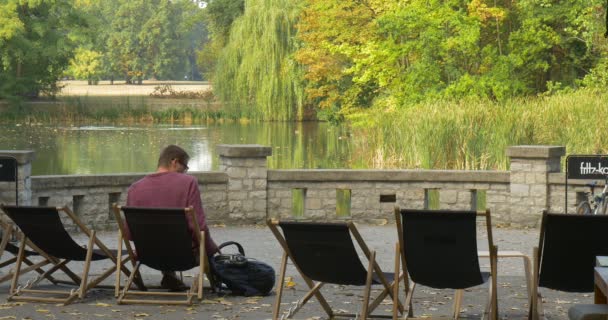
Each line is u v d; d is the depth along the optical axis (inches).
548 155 605.3
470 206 628.4
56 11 2746.1
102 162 1440.7
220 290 373.7
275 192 629.9
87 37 2647.6
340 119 1768.0
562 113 1019.3
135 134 1967.3
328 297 370.0
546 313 338.0
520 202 615.8
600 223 280.8
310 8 1658.5
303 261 309.1
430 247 290.8
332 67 1668.3
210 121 2298.2
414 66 1428.4
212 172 620.4
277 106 2001.7
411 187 629.9
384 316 324.2
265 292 371.6
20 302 351.9
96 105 2546.8
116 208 337.4
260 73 1988.2
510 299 365.1
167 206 354.0
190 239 339.3
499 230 603.5
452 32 1437.0
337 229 293.0
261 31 2000.5
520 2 1382.9
